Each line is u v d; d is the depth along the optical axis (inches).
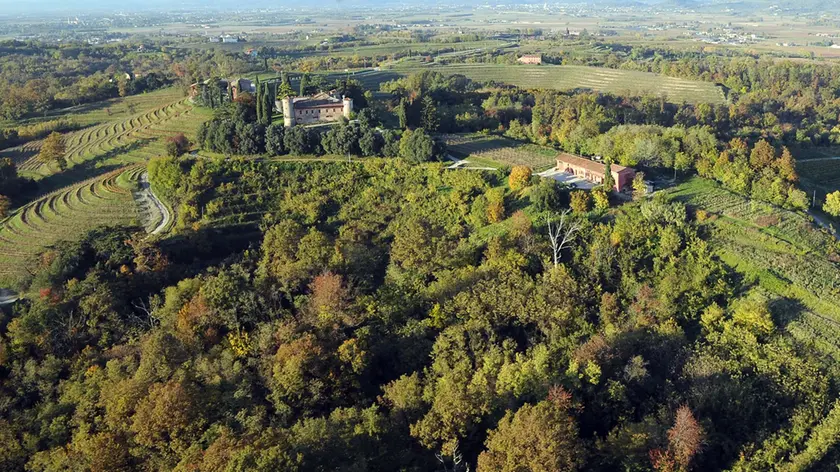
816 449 2650.1
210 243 5073.8
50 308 4040.4
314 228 4909.0
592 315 3818.9
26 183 6264.8
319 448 2694.4
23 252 5059.1
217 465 2519.7
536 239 4512.8
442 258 4522.6
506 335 3757.4
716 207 4677.7
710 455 2800.2
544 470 2426.2
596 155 6018.7
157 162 5812.0
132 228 5093.5
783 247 4069.9
